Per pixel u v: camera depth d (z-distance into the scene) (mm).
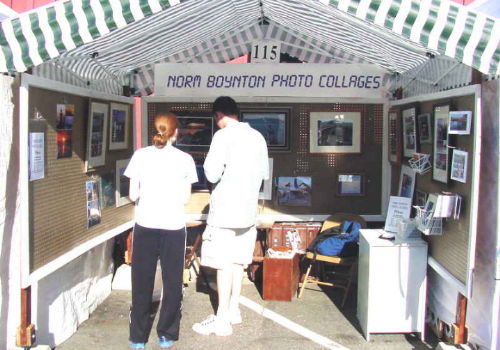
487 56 3043
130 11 3064
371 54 5309
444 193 3871
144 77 6094
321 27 4840
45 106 3766
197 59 6398
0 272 3369
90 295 4957
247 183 4395
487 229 3408
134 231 4082
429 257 4301
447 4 3031
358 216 5859
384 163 5988
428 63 4629
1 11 4160
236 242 4512
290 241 5898
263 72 5863
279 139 6008
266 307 5141
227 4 4309
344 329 4617
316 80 5844
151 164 4008
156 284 5273
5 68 3133
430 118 4445
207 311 5039
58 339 4215
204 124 6035
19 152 3422
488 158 3393
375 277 4309
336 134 6008
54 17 3094
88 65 4844
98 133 4742
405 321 4340
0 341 3406
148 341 4352
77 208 4371
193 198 6098
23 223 3418
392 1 3018
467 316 3713
